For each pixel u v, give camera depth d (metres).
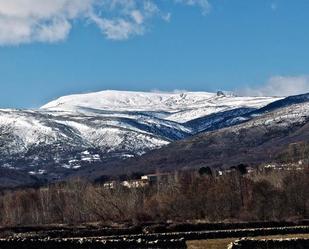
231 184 199.62
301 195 190.00
